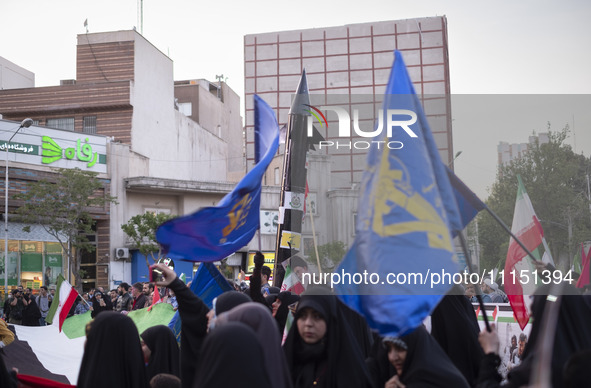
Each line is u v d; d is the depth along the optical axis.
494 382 4.12
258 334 3.48
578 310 4.28
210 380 3.08
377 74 39.22
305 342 4.57
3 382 4.37
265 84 41.31
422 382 4.26
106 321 4.56
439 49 38.47
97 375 4.46
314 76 40.50
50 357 9.46
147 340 5.53
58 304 11.96
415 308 3.88
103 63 46.41
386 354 4.87
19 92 45.47
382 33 39.59
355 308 4.02
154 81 48.22
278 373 3.46
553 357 4.09
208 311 4.85
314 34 40.97
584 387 2.95
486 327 4.28
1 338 8.60
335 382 4.43
